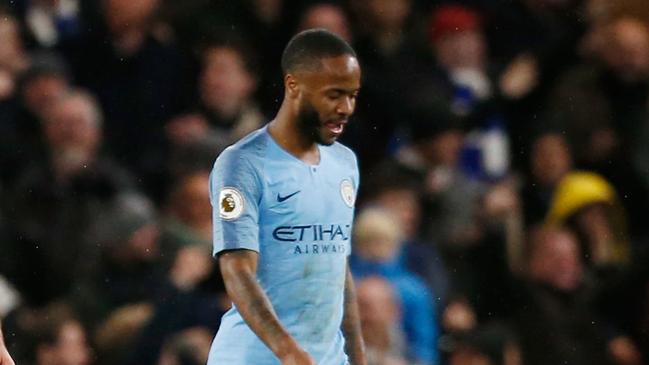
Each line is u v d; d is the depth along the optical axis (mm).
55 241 40500
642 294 43656
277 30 48531
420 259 41719
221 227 23312
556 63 51188
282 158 23719
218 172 23531
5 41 45312
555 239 42969
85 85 46344
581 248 45812
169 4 47938
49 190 41188
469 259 43688
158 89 46344
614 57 49531
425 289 40344
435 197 44500
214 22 47750
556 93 50000
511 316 42844
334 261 24031
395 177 43500
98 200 41438
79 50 46531
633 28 49688
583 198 46031
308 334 23828
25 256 40375
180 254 38938
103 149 44656
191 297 37719
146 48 46594
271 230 23625
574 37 51281
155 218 40406
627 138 49031
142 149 45750
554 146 48125
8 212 40875
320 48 23281
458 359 39531
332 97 23250
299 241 23719
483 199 45375
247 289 22953
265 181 23531
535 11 53125
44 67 43719
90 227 40219
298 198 23688
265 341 22672
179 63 46781
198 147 41812
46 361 36438
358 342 24703
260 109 47594
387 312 37500
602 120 48906
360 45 48938
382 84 47969
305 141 23891
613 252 45938
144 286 38562
